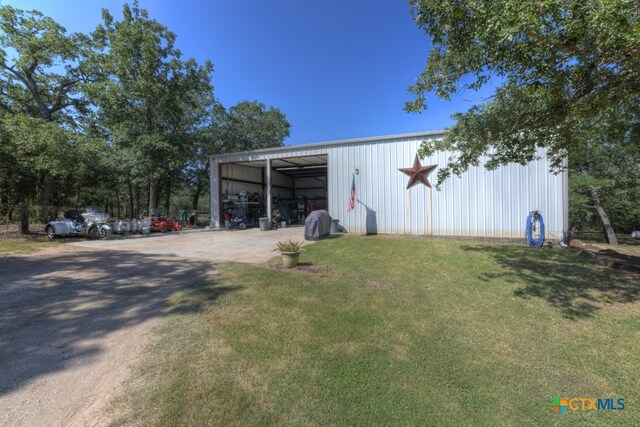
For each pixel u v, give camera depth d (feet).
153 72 54.60
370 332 11.31
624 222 62.90
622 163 53.31
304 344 10.06
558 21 9.05
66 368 8.32
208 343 9.80
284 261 20.53
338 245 30.01
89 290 15.12
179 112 58.29
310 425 6.60
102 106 50.42
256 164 58.39
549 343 10.96
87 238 37.93
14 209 50.55
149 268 19.90
